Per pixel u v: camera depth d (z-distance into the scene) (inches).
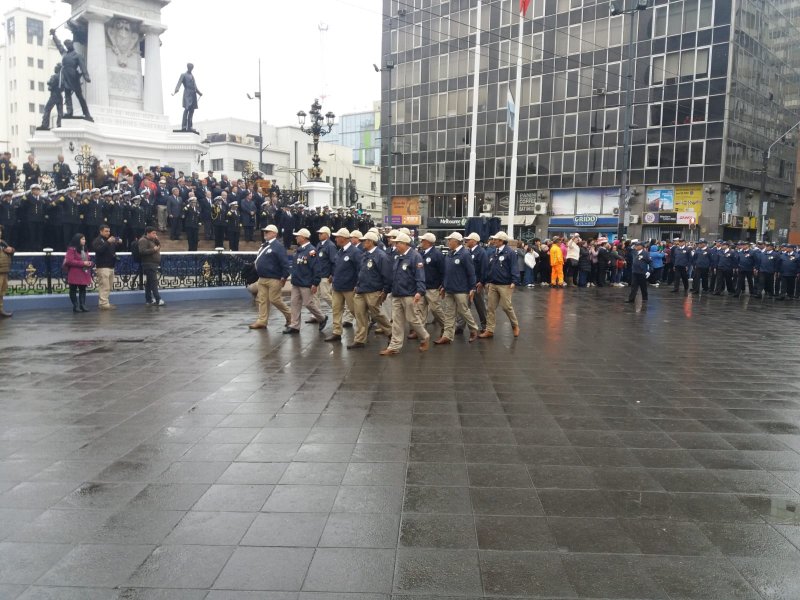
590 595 117.7
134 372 310.5
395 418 232.8
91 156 888.9
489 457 192.1
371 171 3245.6
